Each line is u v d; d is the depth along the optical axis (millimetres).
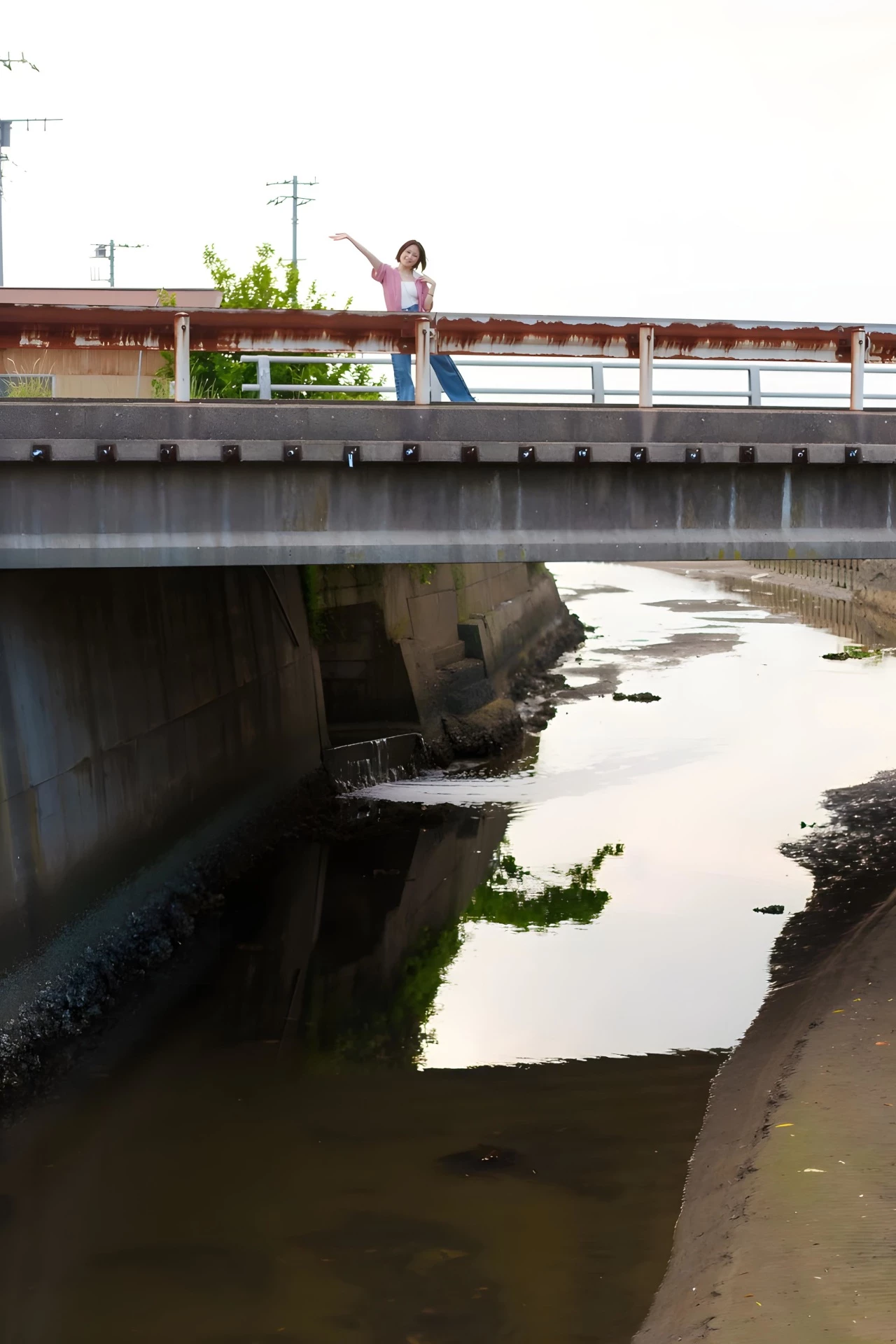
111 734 16562
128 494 12820
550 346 13547
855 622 53531
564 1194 10742
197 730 19672
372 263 14273
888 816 21953
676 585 75875
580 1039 13984
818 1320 8047
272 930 17938
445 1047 13906
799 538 13961
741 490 13859
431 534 13344
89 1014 14852
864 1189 9664
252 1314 9141
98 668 16359
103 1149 11688
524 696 35719
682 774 26328
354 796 25312
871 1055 12102
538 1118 12172
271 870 20828
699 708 33688
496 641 36062
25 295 24766
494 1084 12945
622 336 13625
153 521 12875
